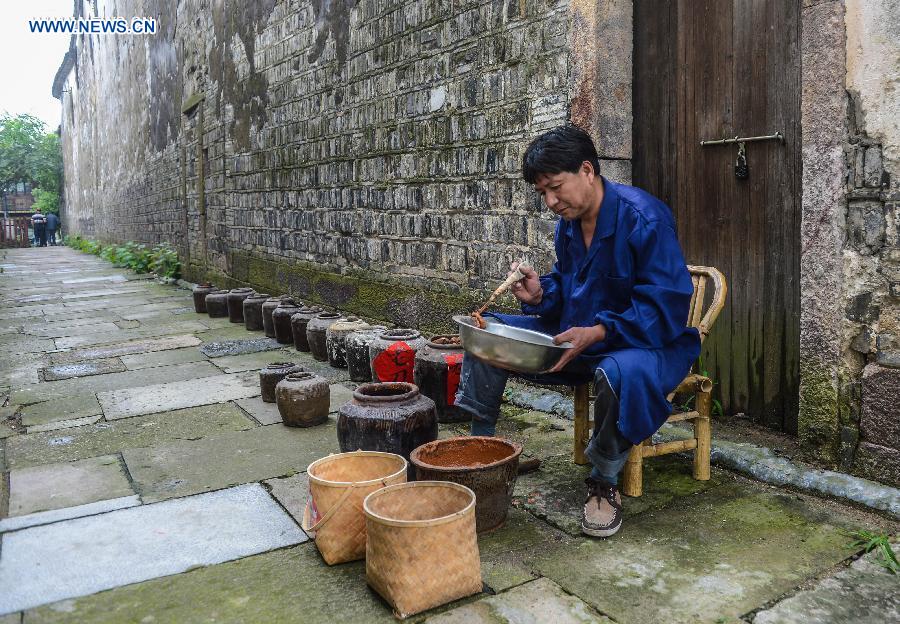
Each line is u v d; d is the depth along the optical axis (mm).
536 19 3838
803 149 2635
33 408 4191
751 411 3246
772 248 3094
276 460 3191
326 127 6352
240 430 3664
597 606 1938
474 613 1925
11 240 29719
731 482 2760
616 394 2236
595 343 2402
